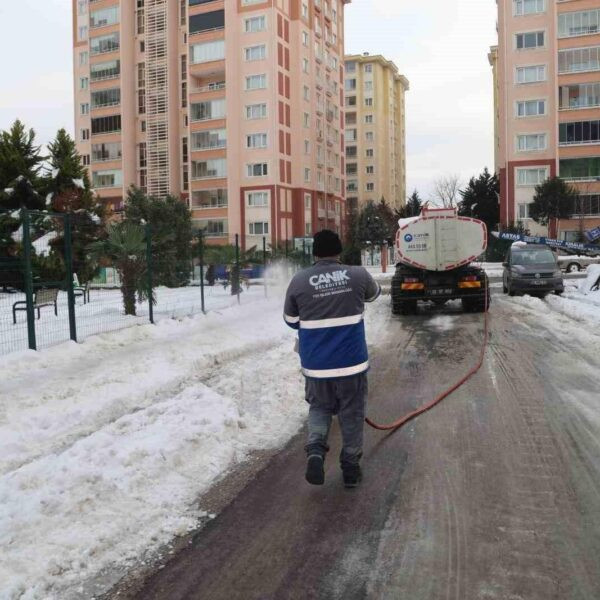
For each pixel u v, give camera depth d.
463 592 3.18
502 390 7.62
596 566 3.42
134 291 13.88
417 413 6.62
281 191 60.31
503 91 61.06
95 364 9.01
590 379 8.11
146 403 7.16
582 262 40.12
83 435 5.96
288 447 5.53
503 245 55.84
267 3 58.62
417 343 11.60
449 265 16.56
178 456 5.05
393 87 108.12
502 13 61.91
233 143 60.31
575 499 4.32
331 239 4.61
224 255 19.97
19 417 6.34
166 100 65.19
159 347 10.46
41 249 10.52
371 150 98.88
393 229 69.81
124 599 3.17
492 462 5.09
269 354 9.98
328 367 4.45
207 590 3.25
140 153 68.19
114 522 3.93
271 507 4.28
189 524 3.99
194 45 61.59
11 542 3.64
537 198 53.97
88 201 29.58
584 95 55.44
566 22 55.50
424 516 4.09
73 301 10.39
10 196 28.98
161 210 27.39
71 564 3.45
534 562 3.47
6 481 4.39
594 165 55.50
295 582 3.32
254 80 59.62
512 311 16.86
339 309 4.47
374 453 5.38
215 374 8.69
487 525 3.94
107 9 67.56
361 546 3.70
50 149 32.09
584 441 5.59
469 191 75.56
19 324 12.35
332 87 71.12
